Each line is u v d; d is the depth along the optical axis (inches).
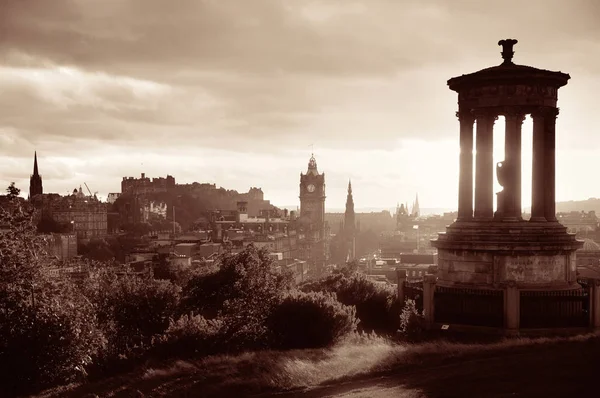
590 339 1617.9
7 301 2176.4
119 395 1717.5
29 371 2105.1
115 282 3494.1
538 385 1274.6
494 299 1931.6
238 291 3294.8
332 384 1501.0
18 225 2417.6
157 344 2281.0
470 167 2204.7
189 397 1551.4
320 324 2162.9
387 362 1604.3
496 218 2150.6
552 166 2154.3
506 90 2122.3
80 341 2242.9
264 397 1466.5
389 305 2753.4
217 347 2190.0
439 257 2192.4
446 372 1455.5
